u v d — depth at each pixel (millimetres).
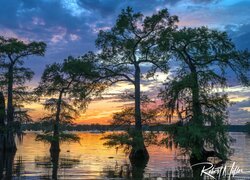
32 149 56219
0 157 42344
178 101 36188
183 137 34250
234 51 37562
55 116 51469
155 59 46344
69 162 38094
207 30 37219
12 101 53500
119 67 47625
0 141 51469
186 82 35219
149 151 55406
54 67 51406
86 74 47188
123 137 40719
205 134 33875
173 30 43000
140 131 41250
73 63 47000
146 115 41656
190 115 35688
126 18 45531
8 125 52594
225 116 35312
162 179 27219
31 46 54250
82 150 56531
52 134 51312
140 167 34406
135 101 44500
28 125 53344
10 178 26969
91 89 48938
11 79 53562
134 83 46094
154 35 45938
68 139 51969
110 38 47250
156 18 45219
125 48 46719
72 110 52188
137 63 46719
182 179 27141
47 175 28531
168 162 39031
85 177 27703
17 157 42938
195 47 37031
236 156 44844
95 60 47969
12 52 53250
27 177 27484
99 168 33344
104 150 57062
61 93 52094
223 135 34875
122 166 35094
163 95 37000
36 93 53281
